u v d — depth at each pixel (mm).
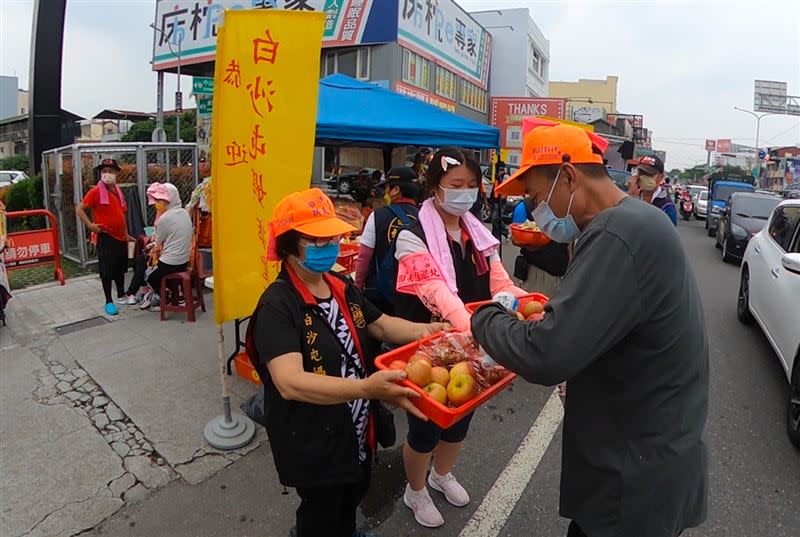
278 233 1891
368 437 2160
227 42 2879
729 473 3279
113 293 6445
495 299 1710
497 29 29250
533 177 1637
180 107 16344
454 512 2836
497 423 3818
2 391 3979
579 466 1582
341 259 4715
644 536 1489
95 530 2648
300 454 1908
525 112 19000
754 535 2730
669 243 1414
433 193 2436
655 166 4883
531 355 1396
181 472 3086
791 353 4023
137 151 7629
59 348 4773
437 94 20922
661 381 1440
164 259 5352
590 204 1573
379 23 16891
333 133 5121
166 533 2641
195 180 8531
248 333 1933
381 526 2717
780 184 44906
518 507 2887
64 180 8219
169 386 4051
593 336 1345
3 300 5301
